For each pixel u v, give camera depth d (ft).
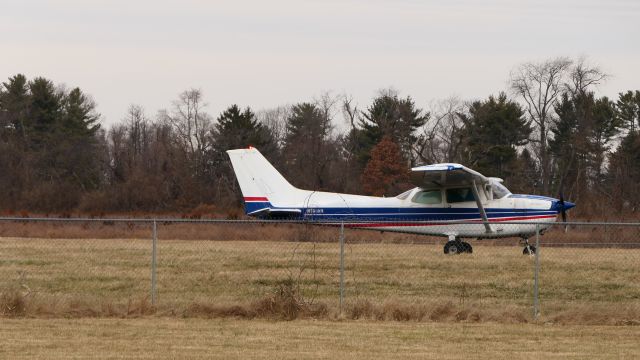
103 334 168.55
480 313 189.88
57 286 217.36
